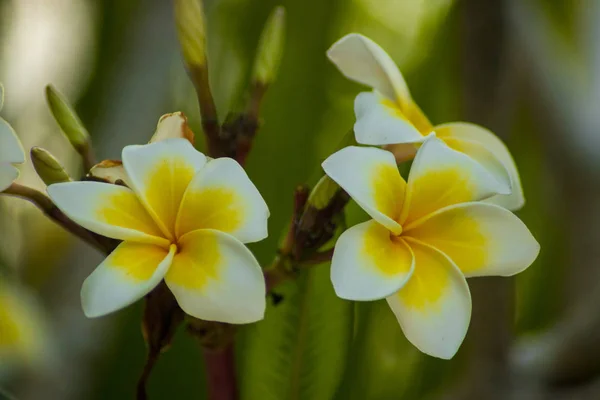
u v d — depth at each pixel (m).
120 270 0.59
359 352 0.78
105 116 0.86
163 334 0.61
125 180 0.61
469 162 0.61
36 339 0.77
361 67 0.66
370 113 0.62
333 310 0.69
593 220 0.86
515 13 0.82
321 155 0.84
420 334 0.60
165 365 0.78
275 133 0.85
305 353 0.69
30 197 0.62
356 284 0.59
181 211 0.60
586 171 0.87
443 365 0.85
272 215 0.81
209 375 0.66
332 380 0.70
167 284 0.59
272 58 0.65
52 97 0.64
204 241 0.59
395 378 0.85
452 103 0.88
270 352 0.69
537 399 0.78
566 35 0.85
